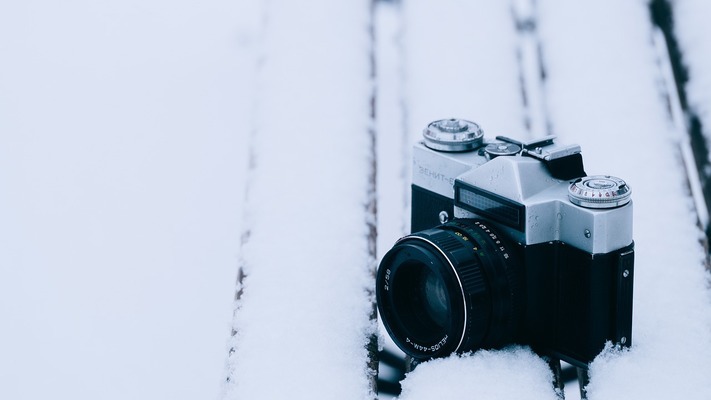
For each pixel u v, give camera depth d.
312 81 2.18
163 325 1.89
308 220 1.84
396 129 2.31
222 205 2.14
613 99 2.18
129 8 2.75
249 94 2.45
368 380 1.58
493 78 2.24
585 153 2.08
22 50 2.60
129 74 2.52
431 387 1.50
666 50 2.44
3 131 2.34
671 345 1.56
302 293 1.69
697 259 1.82
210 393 1.76
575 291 1.51
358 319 1.68
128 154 2.28
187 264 2.01
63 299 1.95
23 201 2.16
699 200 2.13
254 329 1.64
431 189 1.66
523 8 2.57
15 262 2.03
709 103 2.28
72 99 2.44
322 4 2.38
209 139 2.31
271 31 2.35
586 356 1.52
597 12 2.39
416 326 1.61
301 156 1.99
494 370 1.52
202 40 2.63
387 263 1.60
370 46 2.37
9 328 1.89
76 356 1.84
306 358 1.57
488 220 1.56
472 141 1.62
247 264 1.78
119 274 2.00
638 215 1.89
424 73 2.29
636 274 1.73
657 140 2.07
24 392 1.77
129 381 1.79
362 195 1.95
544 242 1.51
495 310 1.52
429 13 2.44
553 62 2.36
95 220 2.12
